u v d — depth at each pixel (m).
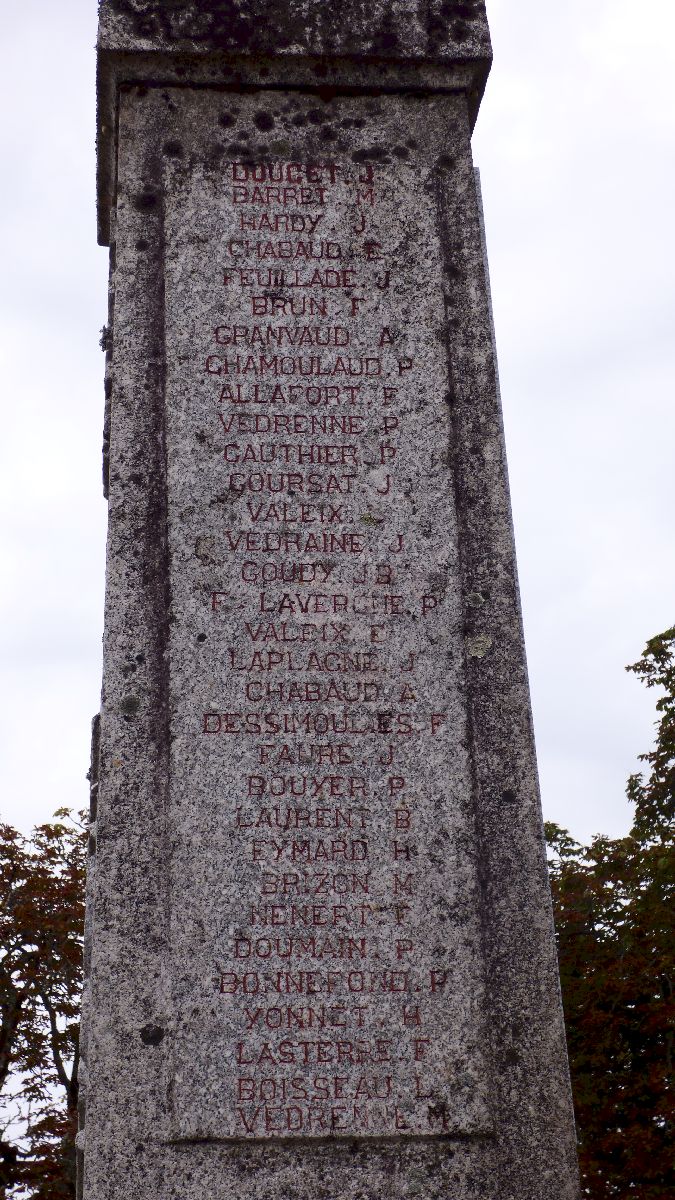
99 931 4.12
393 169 5.06
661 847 14.96
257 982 4.10
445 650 4.50
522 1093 4.07
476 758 4.40
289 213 4.96
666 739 15.68
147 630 4.43
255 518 4.57
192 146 5.00
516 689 4.49
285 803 4.29
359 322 4.85
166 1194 3.88
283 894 4.20
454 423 4.76
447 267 4.95
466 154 5.10
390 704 4.43
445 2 5.23
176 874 4.19
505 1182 3.98
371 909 4.21
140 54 5.03
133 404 4.66
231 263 4.87
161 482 4.59
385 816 4.31
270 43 5.07
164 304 4.79
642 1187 13.85
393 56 5.12
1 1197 14.45
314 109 5.10
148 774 4.28
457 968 4.18
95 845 4.25
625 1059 14.64
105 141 5.35
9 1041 15.67
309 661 4.44
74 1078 15.63
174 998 4.07
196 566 4.50
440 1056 4.09
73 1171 14.55
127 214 4.89
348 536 4.59
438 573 4.59
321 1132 3.97
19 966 15.89
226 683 4.39
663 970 14.55
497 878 4.29
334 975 4.14
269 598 4.49
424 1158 3.98
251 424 4.68
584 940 15.27
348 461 4.68
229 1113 3.97
